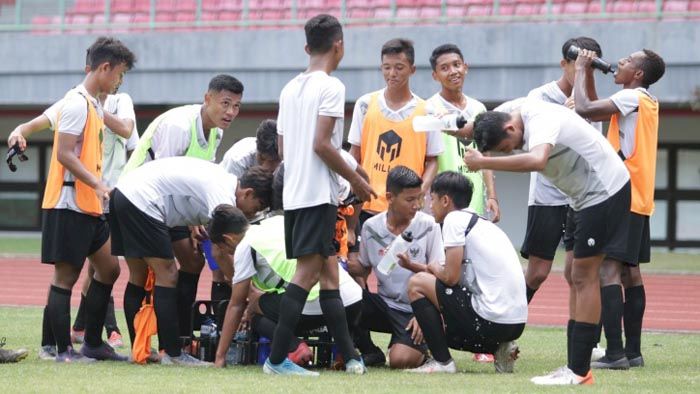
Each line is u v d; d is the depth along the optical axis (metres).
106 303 20.98
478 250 19.27
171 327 19.98
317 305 19.73
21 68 64.44
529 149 16.77
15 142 20.95
